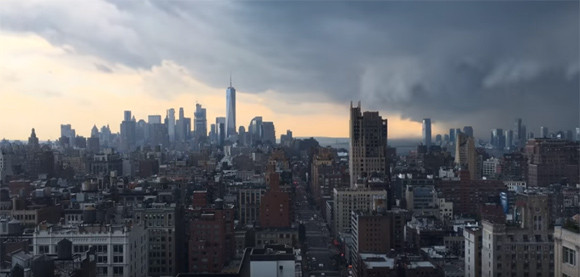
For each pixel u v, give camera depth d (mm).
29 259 167625
